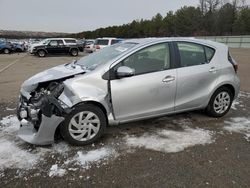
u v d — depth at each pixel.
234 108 6.08
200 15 82.69
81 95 3.87
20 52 34.12
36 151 3.83
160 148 3.99
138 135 4.44
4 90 8.30
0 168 3.40
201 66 4.89
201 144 4.14
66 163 3.54
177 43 4.74
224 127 4.85
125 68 4.02
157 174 3.32
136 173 3.34
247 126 4.93
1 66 16.41
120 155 3.77
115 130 4.63
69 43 27.69
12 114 5.55
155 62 4.47
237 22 72.69
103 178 3.23
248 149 4.01
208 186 3.09
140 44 4.46
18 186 3.06
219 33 76.94
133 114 4.34
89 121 4.00
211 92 5.04
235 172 3.38
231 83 5.24
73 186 3.08
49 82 4.16
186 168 3.46
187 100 4.80
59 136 4.25
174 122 5.04
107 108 4.11
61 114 3.78
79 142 3.99
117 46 4.92
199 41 5.03
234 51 36.81
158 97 4.46
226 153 3.87
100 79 4.04
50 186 3.07
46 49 26.64
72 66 4.72
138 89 4.25
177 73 4.60
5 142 4.12
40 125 3.73
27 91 4.26
